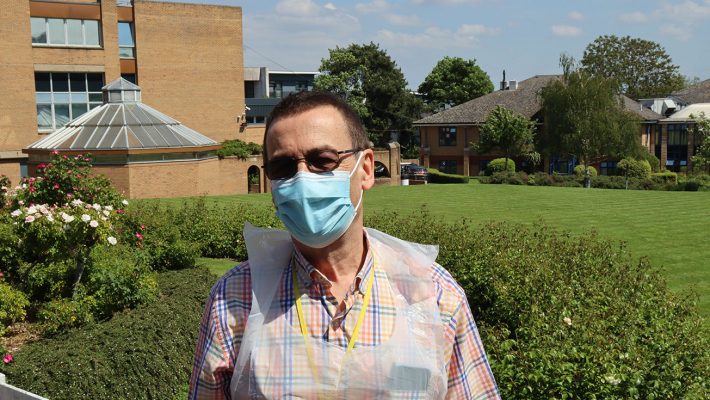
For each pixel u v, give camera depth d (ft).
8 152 116.98
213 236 49.42
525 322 23.08
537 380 16.70
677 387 16.51
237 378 6.66
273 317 6.75
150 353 23.00
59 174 41.19
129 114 103.19
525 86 196.65
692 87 253.03
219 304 6.95
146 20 131.23
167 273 37.11
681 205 85.87
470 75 262.06
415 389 6.54
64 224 28.37
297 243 7.00
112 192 42.83
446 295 7.07
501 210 80.43
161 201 81.00
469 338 7.13
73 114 124.77
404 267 7.03
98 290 28.99
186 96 137.69
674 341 18.90
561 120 160.04
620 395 16.24
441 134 188.55
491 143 171.32
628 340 18.57
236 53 143.43
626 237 59.06
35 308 29.58
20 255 30.99
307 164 6.78
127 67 130.93
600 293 24.30
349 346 6.60
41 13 119.44
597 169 176.96
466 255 31.22
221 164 118.11
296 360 6.53
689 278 43.19
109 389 21.02
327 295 6.78
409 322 6.75
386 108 224.12
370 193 103.45
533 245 33.76
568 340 18.33
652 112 197.57
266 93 251.19
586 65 300.81
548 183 140.67
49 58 120.47
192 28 136.98
